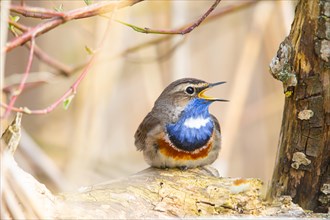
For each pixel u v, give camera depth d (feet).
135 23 49.90
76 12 24.98
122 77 52.65
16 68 52.90
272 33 47.83
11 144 24.94
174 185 30.55
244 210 29.45
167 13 47.19
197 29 54.60
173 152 36.32
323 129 29.50
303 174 30.32
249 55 46.32
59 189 38.70
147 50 47.75
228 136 45.55
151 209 28.22
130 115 52.75
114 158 50.62
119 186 29.78
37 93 53.36
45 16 25.63
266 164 50.98
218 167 44.96
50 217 25.36
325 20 28.53
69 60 50.08
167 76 47.88
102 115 43.62
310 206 30.48
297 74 29.50
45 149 48.93
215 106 55.21
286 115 30.48
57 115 52.08
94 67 42.24
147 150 36.91
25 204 23.79
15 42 23.58
